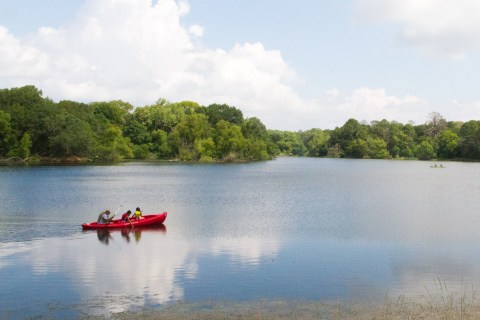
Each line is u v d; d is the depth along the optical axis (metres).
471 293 15.88
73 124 117.88
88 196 47.41
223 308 14.33
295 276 18.12
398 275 18.36
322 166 134.25
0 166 97.88
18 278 17.75
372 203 44.53
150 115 156.62
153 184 63.69
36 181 63.81
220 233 27.89
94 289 16.34
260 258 21.30
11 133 115.44
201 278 17.80
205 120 148.25
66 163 115.88
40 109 118.62
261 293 15.92
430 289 16.41
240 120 178.00
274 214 36.47
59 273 18.50
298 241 25.42
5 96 122.38
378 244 24.67
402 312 13.79
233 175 85.12
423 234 27.75
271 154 181.50
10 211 36.31
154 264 20.05
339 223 32.09
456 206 42.44
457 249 23.50
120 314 13.78
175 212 37.41
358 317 13.43
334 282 17.31
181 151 140.12
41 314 13.83
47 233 27.42
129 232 28.02
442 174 94.88
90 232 27.86
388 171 107.44
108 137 133.88
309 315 13.66
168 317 13.52
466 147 167.00
